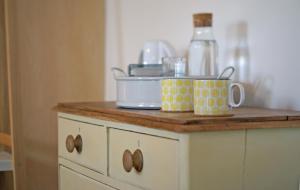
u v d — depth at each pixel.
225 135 0.96
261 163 1.01
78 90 2.02
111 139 1.18
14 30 1.82
